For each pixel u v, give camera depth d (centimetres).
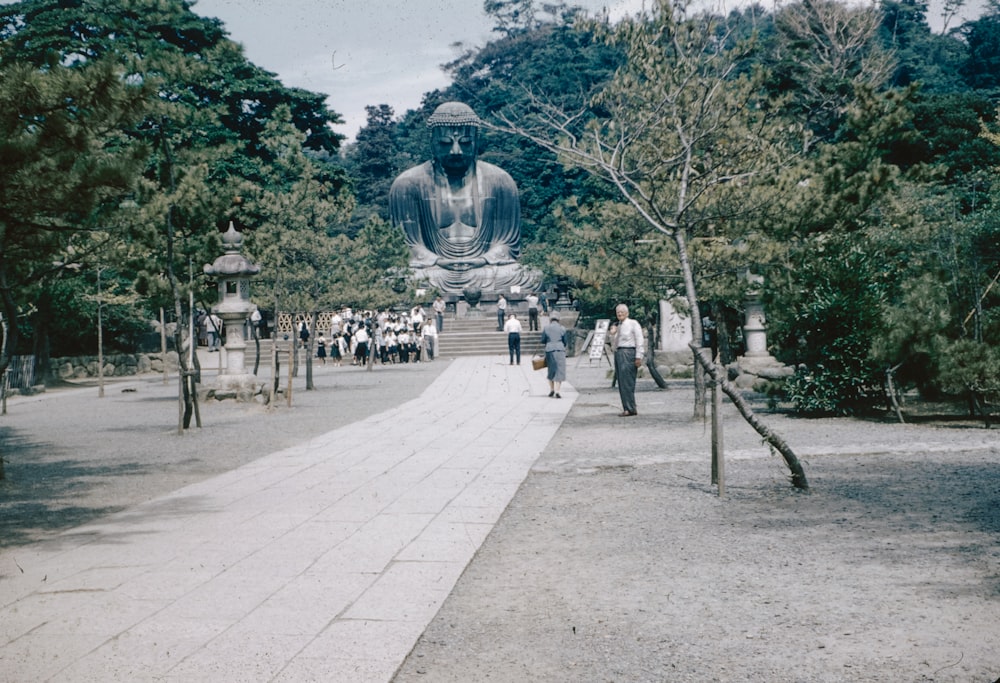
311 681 519
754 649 561
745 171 1738
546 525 934
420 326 5159
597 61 6328
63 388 3941
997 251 1947
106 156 1165
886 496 1008
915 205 2122
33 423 2309
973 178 2762
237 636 596
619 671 535
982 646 551
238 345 2631
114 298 3719
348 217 3244
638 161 1702
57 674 533
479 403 2414
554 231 6938
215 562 793
